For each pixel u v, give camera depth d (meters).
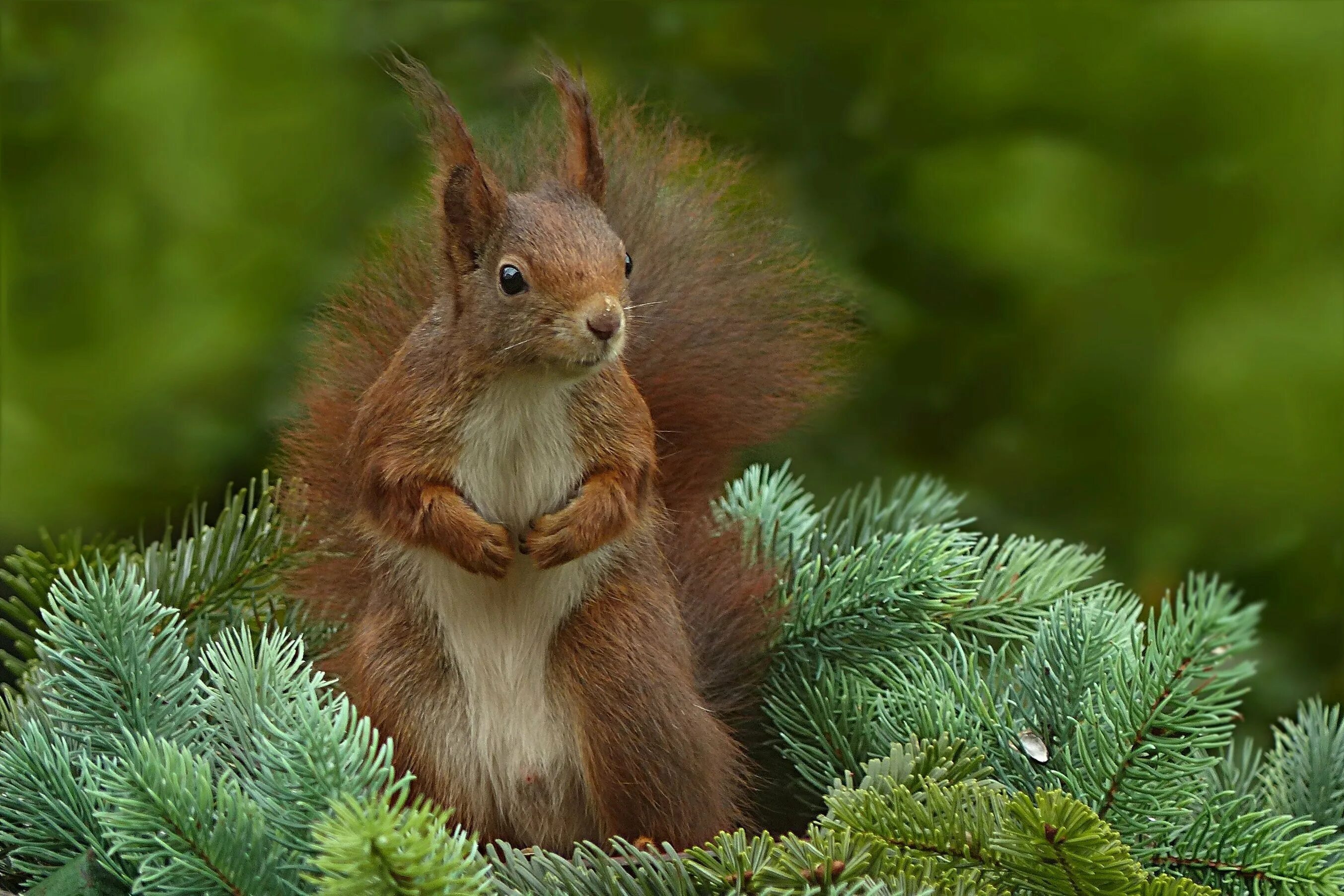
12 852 5.12
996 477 5.86
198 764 5.10
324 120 5.71
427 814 5.06
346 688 5.20
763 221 5.31
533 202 5.20
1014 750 5.15
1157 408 5.73
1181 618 5.14
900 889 5.08
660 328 5.27
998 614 5.25
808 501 5.31
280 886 5.09
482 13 5.98
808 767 5.20
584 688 5.18
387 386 5.20
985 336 6.07
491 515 5.19
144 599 5.16
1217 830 5.14
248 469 5.61
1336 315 5.62
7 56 5.70
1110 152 6.11
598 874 5.09
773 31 6.29
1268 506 5.61
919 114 6.24
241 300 5.62
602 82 5.59
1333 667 5.57
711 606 5.24
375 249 5.29
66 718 5.14
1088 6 6.14
